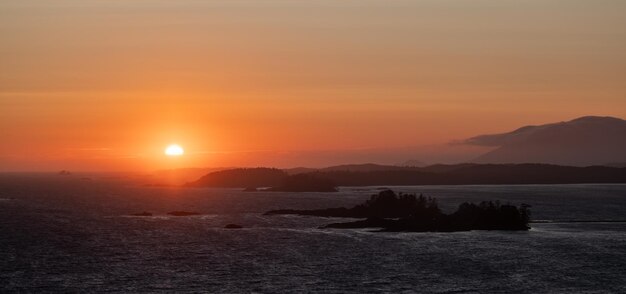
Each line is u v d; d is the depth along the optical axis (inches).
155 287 3393.2
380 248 4687.5
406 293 3211.1
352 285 3395.7
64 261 4242.1
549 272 3742.6
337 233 5698.8
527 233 5748.0
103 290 3331.7
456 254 4389.8
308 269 3850.9
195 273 3762.3
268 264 4040.4
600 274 3698.3
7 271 3868.1
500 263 4028.1
